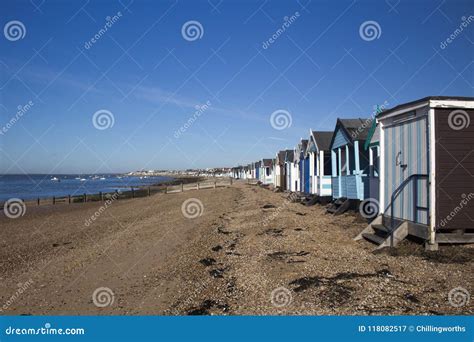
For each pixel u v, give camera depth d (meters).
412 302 6.47
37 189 78.19
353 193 16.98
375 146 15.06
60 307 7.94
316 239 12.06
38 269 11.19
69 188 80.38
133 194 45.97
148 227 18.20
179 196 40.38
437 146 9.51
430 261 8.63
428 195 9.55
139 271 10.25
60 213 28.97
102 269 10.71
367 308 6.35
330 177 21.61
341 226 14.37
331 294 6.98
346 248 10.56
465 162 9.54
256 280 8.27
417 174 10.15
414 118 10.33
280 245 11.45
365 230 11.78
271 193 35.19
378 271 8.09
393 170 11.42
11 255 13.47
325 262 9.12
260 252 10.82
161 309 7.41
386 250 9.84
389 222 11.62
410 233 10.22
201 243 13.10
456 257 8.70
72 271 10.72
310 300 6.86
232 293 7.73
